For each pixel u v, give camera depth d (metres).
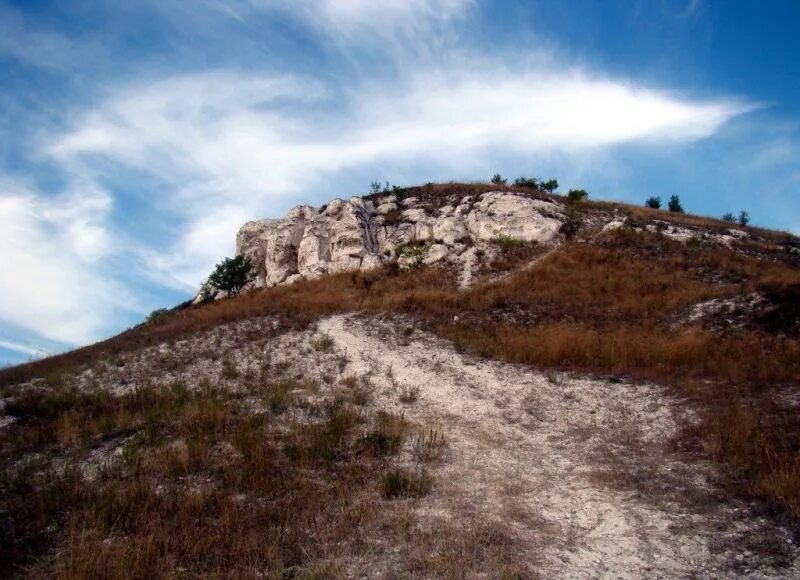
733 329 17.97
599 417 13.55
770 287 20.27
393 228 37.00
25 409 14.88
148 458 10.64
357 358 18.55
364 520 8.16
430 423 13.19
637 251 29.12
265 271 38.41
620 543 7.68
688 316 20.00
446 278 29.73
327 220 37.34
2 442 12.41
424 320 22.25
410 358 18.48
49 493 9.14
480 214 34.88
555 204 36.03
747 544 7.34
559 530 8.15
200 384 16.56
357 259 34.34
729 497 8.69
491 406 14.52
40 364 22.53
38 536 7.94
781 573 6.62
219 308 27.69
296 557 7.21
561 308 22.59
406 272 31.23
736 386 13.81
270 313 24.30
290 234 37.59
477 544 7.50
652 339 17.72
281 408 13.69
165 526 7.95
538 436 12.68
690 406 13.11
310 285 31.05
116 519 8.27
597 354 17.31
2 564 7.16
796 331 17.00
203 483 9.62
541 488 9.79
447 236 33.91
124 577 6.59
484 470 10.55
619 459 10.98
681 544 7.52
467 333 20.41
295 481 9.53
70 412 14.20
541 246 31.91
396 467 10.43
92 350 24.08
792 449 9.77
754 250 30.09
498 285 26.20
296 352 19.44
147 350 21.58
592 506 8.93
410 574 6.73
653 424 12.66
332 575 6.62
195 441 11.02
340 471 10.18
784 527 7.61
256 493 9.15
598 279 25.53
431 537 7.67
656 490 9.29
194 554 7.18
